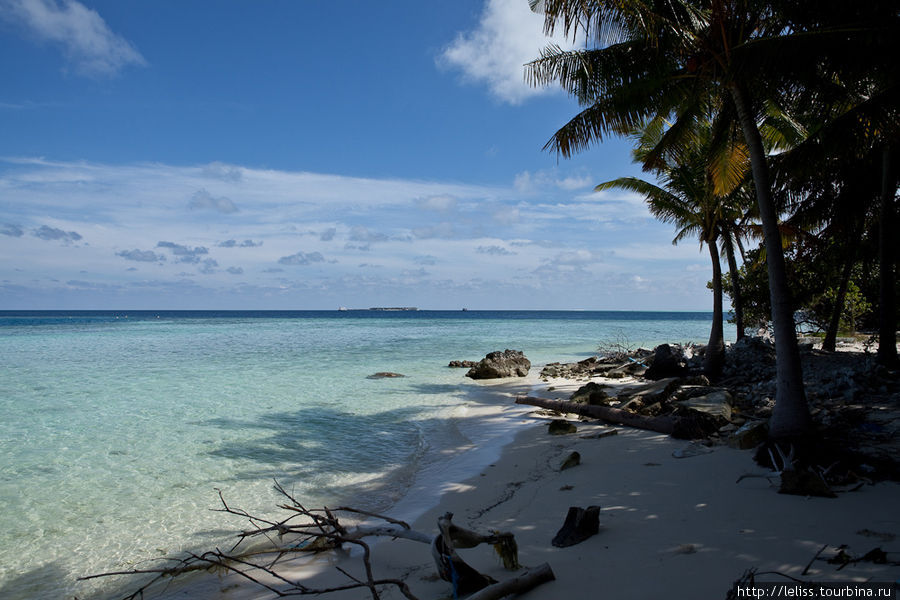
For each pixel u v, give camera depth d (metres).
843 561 4.21
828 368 14.77
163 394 16.42
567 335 50.78
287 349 33.31
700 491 6.33
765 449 7.31
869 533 4.73
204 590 4.98
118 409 14.05
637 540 5.04
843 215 16.19
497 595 3.93
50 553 5.88
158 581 5.21
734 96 9.12
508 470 8.29
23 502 7.43
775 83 8.97
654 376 17.31
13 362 25.14
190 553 5.86
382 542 5.90
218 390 17.20
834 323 20.00
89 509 7.18
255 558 5.68
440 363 25.56
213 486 8.06
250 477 8.49
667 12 9.51
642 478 7.09
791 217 17.09
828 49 8.27
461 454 9.63
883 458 6.66
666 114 11.86
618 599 3.93
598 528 5.38
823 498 5.70
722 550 4.64
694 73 10.06
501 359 21.22
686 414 9.66
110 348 33.25
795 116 14.54
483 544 5.39
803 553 4.45
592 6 8.88
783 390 7.83
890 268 14.40
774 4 8.88
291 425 12.20
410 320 105.31
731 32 9.12
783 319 7.96
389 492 7.68
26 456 9.68
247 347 34.66
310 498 7.53
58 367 23.22
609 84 10.88
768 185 8.53
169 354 29.48
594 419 11.75
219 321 90.50
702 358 18.72
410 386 18.23
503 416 12.89
